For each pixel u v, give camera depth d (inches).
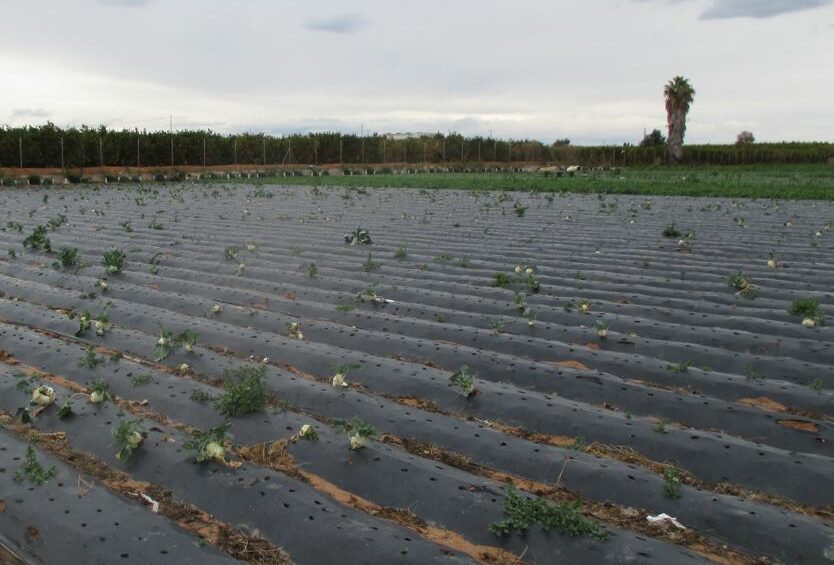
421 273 447.2
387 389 251.6
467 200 1011.9
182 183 1535.4
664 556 150.2
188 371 268.2
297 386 244.4
